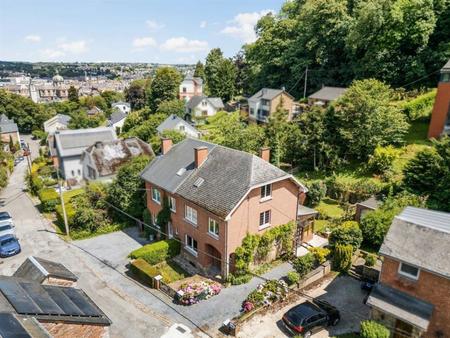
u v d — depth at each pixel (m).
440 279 16.45
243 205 23.59
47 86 197.38
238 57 117.19
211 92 112.12
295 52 71.44
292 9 86.00
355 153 40.62
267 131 47.66
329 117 41.53
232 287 23.70
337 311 19.75
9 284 12.63
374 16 50.72
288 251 27.55
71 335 11.95
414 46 51.62
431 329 17.02
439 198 27.81
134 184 33.97
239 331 19.11
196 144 31.44
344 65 64.38
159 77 98.81
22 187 52.69
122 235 32.88
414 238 18.05
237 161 26.14
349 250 24.28
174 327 18.28
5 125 90.00
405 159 37.50
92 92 182.62
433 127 39.09
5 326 9.40
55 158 55.91
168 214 29.53
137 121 86.81
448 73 37.31
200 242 25.98
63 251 29.50
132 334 19.14
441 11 48.94
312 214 29.91
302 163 44.38
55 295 13.24
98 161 44.34
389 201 28.89
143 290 23.58
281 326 19.52
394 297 17.67
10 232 32.47
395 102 48.38
